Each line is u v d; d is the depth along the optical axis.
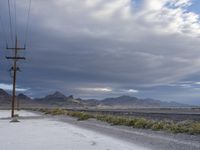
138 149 21.11
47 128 41.19
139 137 28.91
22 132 34.91
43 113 110.75
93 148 21.34
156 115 66.25
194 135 29.52
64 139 27.34
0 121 60.28
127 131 35.59
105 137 29.19
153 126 36.44
